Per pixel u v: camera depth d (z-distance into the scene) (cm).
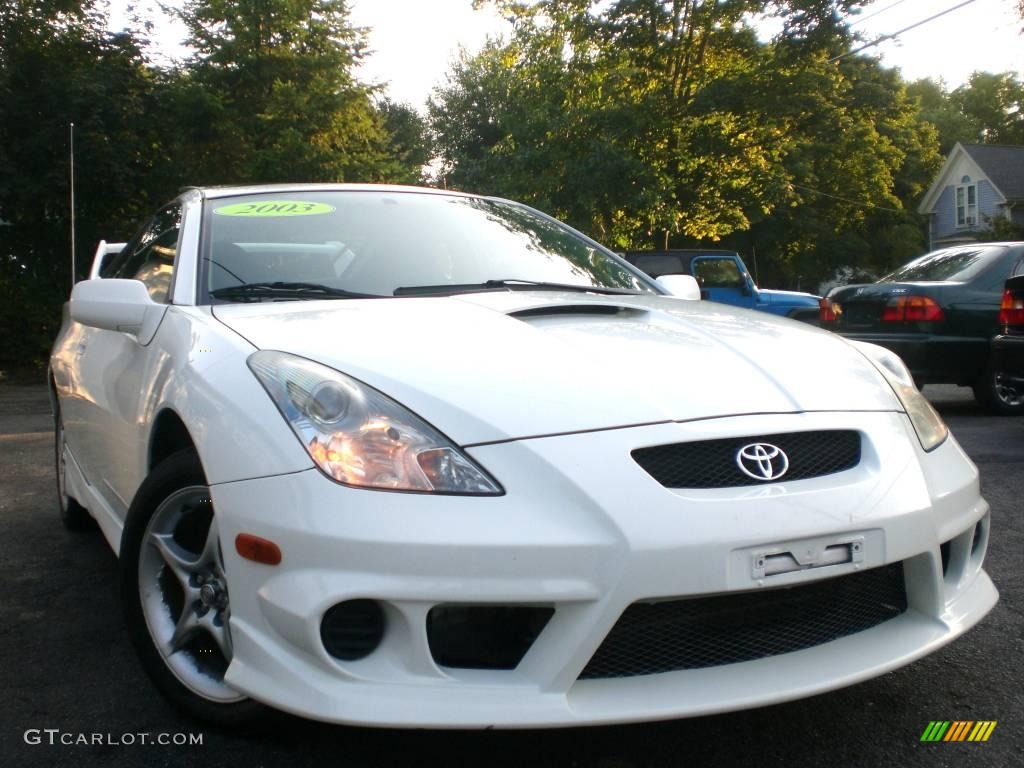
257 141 2461
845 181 3984
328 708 184
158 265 322
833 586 209
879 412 229
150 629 233
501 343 227
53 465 585
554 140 2219
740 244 4034
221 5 2461
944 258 834
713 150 2205
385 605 188
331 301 265
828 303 844
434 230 327
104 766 212
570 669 186
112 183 1488
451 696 185
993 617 304
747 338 252
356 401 200
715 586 188
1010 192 3925
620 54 2220
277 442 198
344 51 2566
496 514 185
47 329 1529
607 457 193
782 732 230
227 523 200
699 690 192
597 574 184
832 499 202
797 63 2191
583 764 215
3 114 1419
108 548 393
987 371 764
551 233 361
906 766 213
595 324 251
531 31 2295
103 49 1616
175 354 245
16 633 296
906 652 209
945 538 220
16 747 221
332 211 325
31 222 1512
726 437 203
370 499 187
